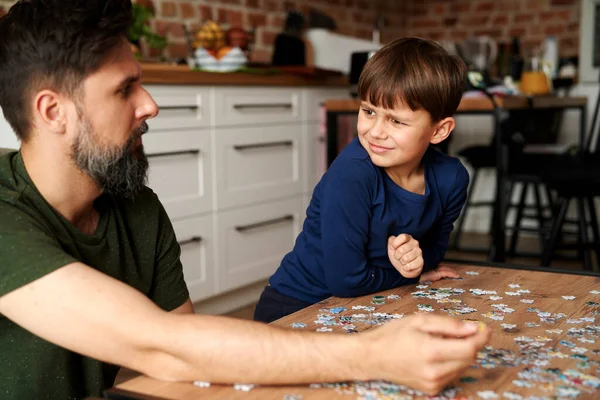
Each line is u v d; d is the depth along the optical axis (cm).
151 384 73
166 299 116
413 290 109
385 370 71
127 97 92
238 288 331
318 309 98
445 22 553
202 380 74
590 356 77
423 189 135
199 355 73
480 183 499
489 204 414
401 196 129
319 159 375
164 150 278
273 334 75
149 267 111
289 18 420
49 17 85
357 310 97
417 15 564
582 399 66
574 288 108
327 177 128
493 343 82
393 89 116
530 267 124
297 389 72
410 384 70
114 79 89
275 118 339
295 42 395
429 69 117
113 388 72
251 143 325
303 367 72
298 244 146
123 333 74
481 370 74
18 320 77
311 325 90
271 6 436
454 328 72
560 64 483
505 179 327
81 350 75
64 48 85
